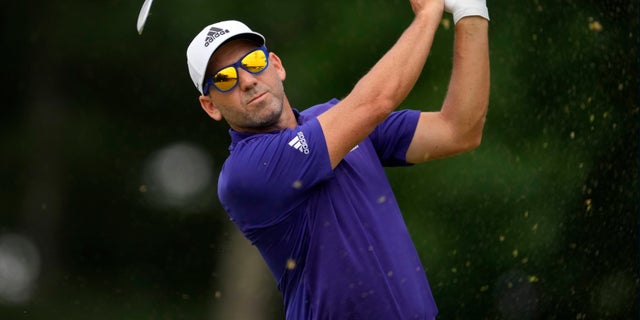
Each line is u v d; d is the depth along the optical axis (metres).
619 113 38.88
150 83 51.78
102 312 51.22
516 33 42.41
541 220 41.22
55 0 52.22
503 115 42.28
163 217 52.75
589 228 39.19
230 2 46.53
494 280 41.88
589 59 40.56
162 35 49.41
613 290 37.12
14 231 53.84
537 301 40.66
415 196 42.91
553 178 41.28
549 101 41.84
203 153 52.41
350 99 14.20
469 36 15.26
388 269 14.47
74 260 53.16
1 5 52.81
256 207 14.68
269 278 51.31
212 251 52.16
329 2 45.56
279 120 15.09
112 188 53.34
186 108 52.00
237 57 14.77
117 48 50.84
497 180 42.22
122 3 50.75
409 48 14.20
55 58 52.81
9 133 54.88
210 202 52.19
